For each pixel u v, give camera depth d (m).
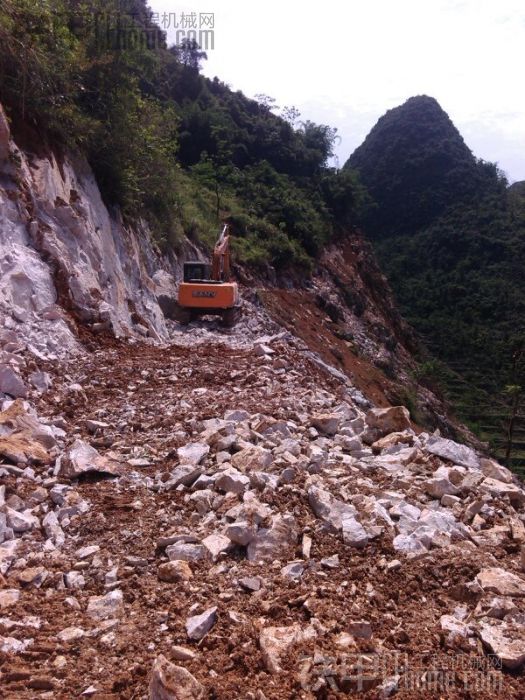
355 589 4.05
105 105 14.61
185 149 47.97
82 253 11.77
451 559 4.35
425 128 115.25
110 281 13.12
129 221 16.47
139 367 9.76
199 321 17.86
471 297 78.88
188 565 4.30
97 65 14.23
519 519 5.23
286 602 3.91
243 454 5.89
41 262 10.43
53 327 9.74
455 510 5.26
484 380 59.66
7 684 3.16
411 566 4.29
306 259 39.84
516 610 3.77
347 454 6.59
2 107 10.46
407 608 3.90
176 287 18.25
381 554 4.46
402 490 5.61
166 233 20.69
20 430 6.42
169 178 20.52
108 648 3.50
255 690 3.08
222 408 7.90
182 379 9.45
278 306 30.39
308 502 5.18
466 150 113.19
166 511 5.20
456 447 6.55
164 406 8.02
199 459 6.12
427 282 85.62
